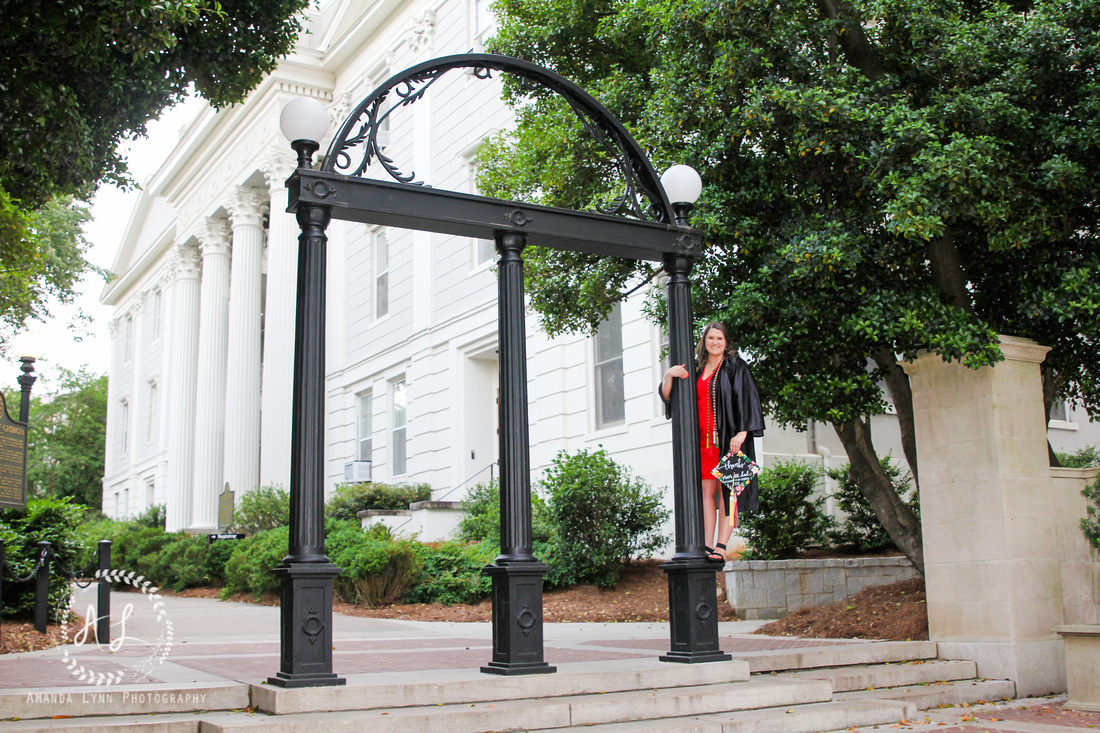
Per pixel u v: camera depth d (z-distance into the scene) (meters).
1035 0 7.79
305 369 4.96
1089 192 7.14
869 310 7.04
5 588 8.67
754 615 10.42
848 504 12.14
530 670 5.19
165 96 7.96
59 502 9.38
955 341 6.75
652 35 8.73
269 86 25.59
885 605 8.63
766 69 7.56
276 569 4.78
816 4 8.20
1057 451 16.30
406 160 22.83
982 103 6.86
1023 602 6.78
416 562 12.79
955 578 7.14
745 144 7.99
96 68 6.90
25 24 5.89
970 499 7.10
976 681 6.64
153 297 39.22
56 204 22.73
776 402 8.06
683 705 5.14
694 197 6.54
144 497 37.25
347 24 25.12
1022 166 7.02
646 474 14.74
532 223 5.88
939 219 6.50
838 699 5.82
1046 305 7.08
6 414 8.41
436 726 4.43
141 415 38.59
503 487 5.54
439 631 9.76
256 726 4.08
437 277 21.25
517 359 5.68
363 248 24.61
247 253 27.48
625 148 6.48
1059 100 7.26
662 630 9.45
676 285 6.42
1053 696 6.67
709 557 6.01
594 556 12.00
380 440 22.86
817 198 7.81
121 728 4.12
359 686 4.65
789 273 7.23
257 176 26.94
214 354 29.52
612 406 16.06
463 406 19.77
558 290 9.53
